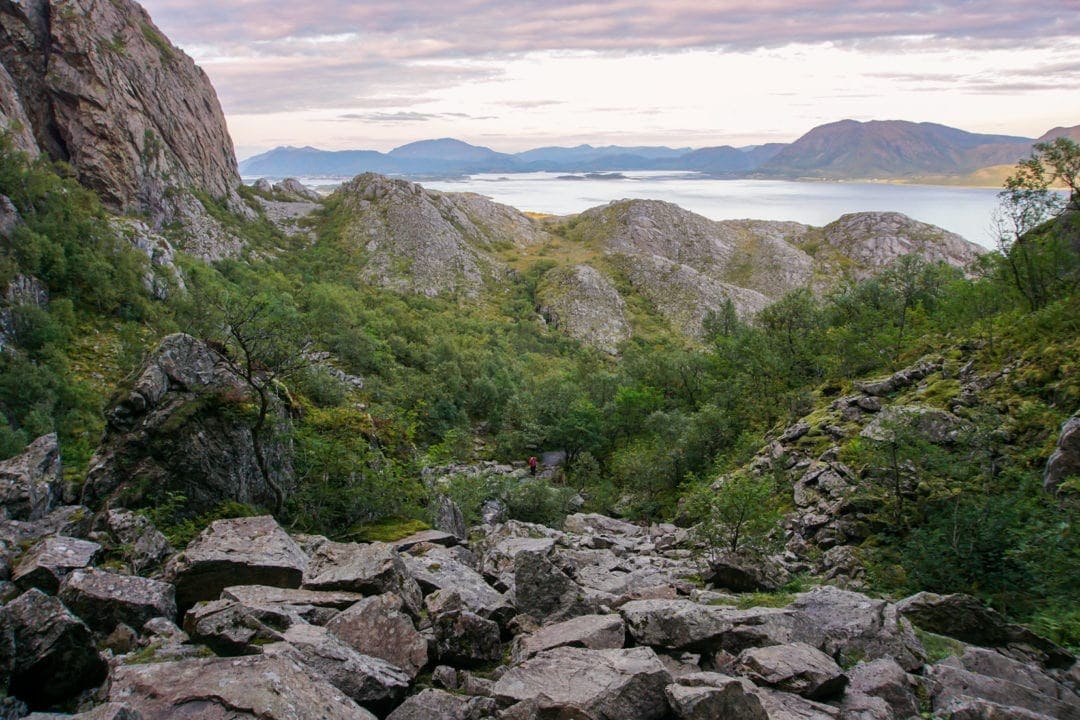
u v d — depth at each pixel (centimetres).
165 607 953
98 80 11588
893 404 2555
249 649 758
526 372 9469
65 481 1591
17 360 4928
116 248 7019
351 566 1065
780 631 920
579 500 4041
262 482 1775
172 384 1697
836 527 2042
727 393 4662
